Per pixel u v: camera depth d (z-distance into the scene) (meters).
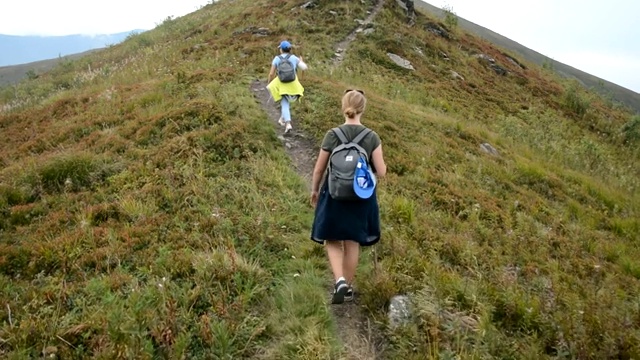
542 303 5.30
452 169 11.12
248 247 6.05
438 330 4.34
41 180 8.44
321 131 11.05
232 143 9.42
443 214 8.16
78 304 4.73
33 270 5.71
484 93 26.44
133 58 27.12
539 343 4.45
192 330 4.34
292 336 4.38
